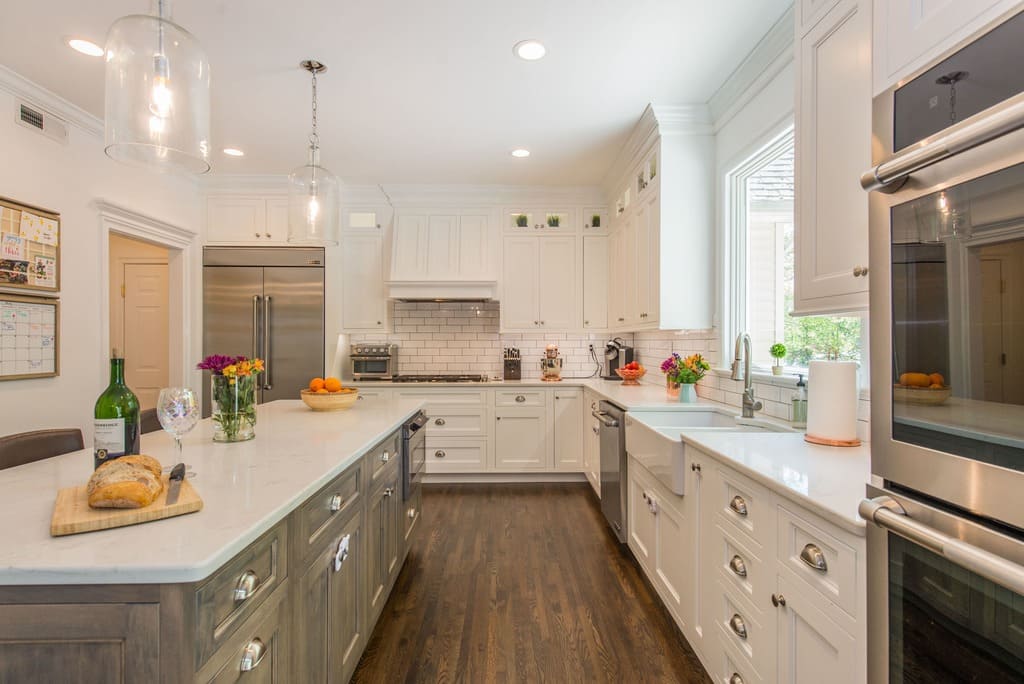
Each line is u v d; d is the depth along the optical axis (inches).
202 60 62.2
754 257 107.6
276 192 167.5
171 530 37.3
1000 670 27.0
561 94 109.3
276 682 44.3
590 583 97.0
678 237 115.0
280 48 92.3
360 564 68.5
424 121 123.1
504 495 155.0
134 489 39.6
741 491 56.9
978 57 28.5
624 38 88.8
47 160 110.7
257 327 165.9
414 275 171.5
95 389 122.8
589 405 156.1
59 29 87.3
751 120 98.3
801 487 46.2
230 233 167.3
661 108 113.2
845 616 39.6
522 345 188.1
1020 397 25.8
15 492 46.1
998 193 26.7
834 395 64.6
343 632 61.6
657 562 88.1
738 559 57.7
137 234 138.7
